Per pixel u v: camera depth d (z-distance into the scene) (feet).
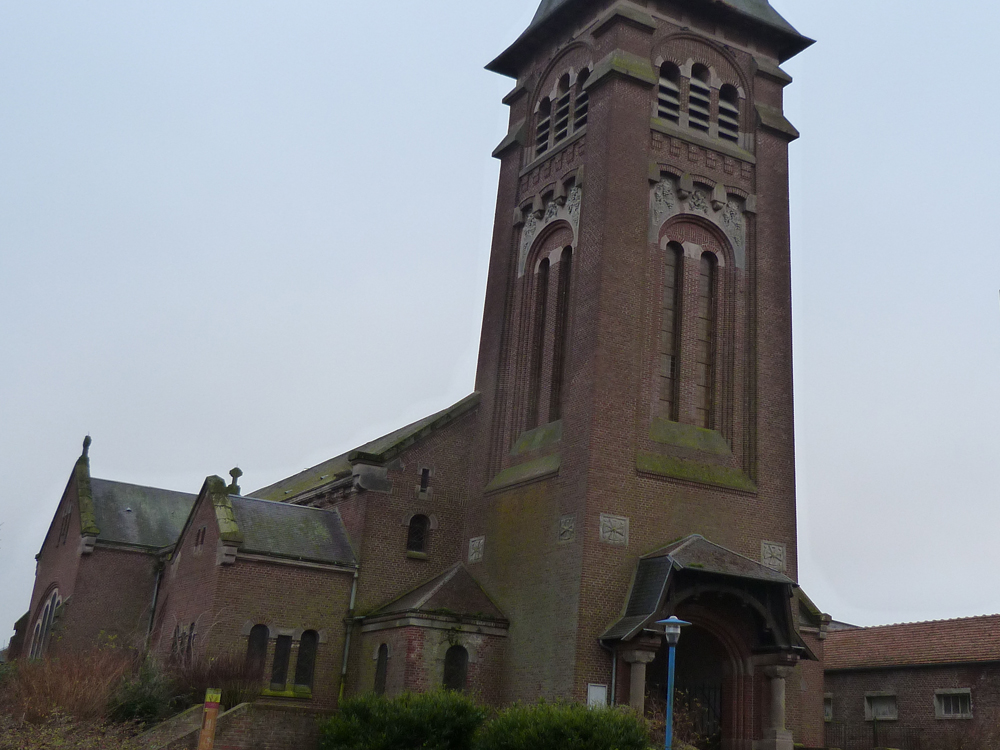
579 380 122.93
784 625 114.32
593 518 115.24
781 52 151.02
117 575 162.09
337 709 103.96
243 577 120.78
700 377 131.13
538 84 153.17
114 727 95.81
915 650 151.64
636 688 108.58
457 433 138.82
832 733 157.99
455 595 123.65
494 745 89.30
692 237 135.03
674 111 138.41
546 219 141.08
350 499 133.80
